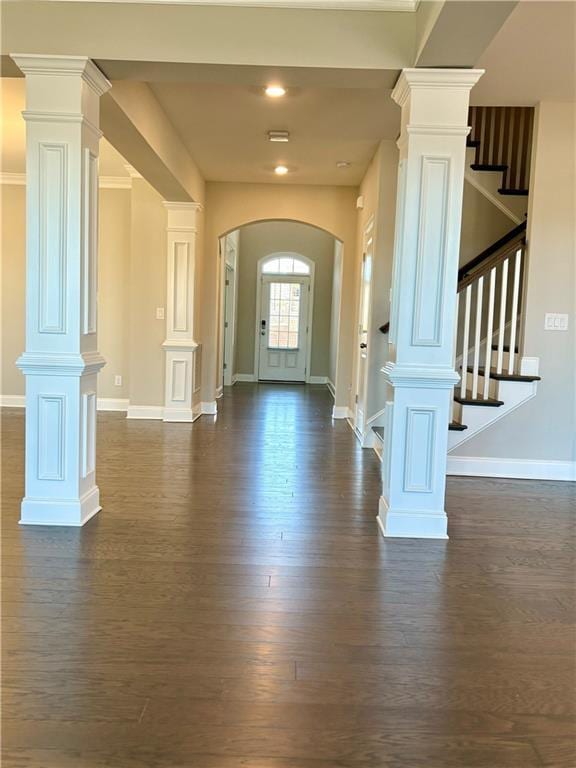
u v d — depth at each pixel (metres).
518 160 4.84
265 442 5.27
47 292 2.87
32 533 2.84
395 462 2.97
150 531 2.93
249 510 3.32
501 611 2.21
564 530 3.15
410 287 2.91
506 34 3.06
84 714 1.55
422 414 2.96
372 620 2.11
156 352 6.20
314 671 1.78
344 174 5.99
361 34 2.83
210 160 5.60
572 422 4.18
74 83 2.80
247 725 1.53
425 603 2.26
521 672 1.82
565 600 2.32
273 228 10.81
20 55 2.76
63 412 2.92
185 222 5.96
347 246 6.57
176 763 1.39
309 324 10.94
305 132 4.70
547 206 4.05
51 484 2.96
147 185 6.05
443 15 2.30
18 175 6.29
